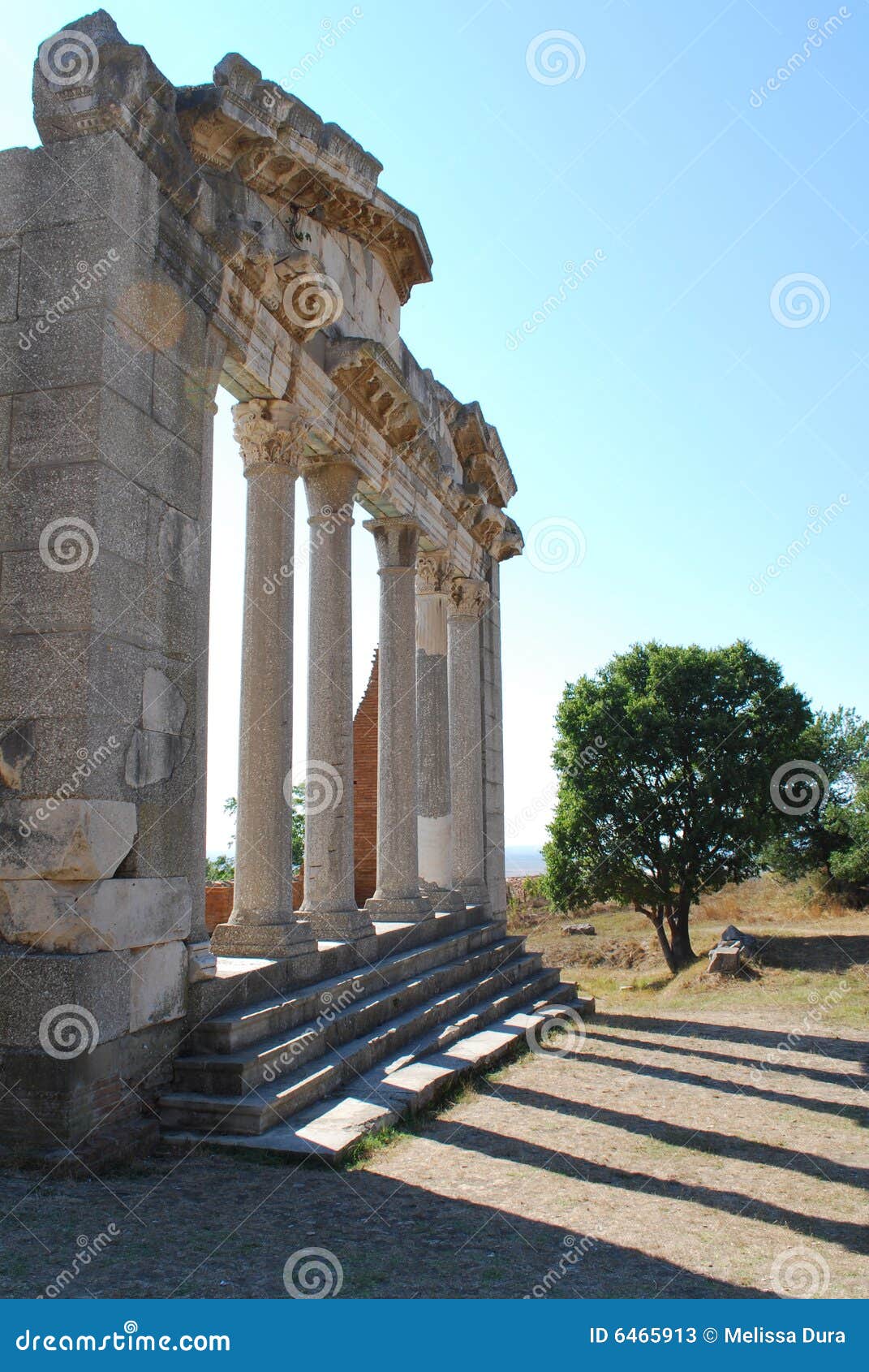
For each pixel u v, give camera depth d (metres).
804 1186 10.04
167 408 11.53
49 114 10.79
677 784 39.53
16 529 10.30
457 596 25.50
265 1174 9.32
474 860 24.77
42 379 10.47
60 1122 9.07
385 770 20.09
